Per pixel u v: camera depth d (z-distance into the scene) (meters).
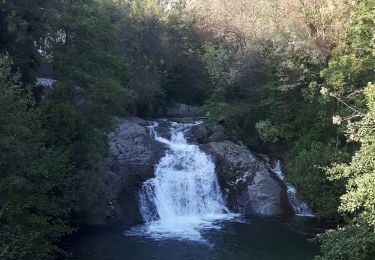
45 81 24.98
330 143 24.44
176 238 20.12
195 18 48.19
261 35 33.28
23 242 12.20
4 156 12.62
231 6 43.19
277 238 20.22
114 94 21.59
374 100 14.65
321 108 26.42
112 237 20.06
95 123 20.94
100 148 20.91
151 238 20.06
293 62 28.34
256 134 30.88
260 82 32.25
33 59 20.86
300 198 23.88
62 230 15.38
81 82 21.08
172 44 45.16
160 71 41.25
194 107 42.69
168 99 43.25
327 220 23.11
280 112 29.59
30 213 14.43
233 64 33.91
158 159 25.91
